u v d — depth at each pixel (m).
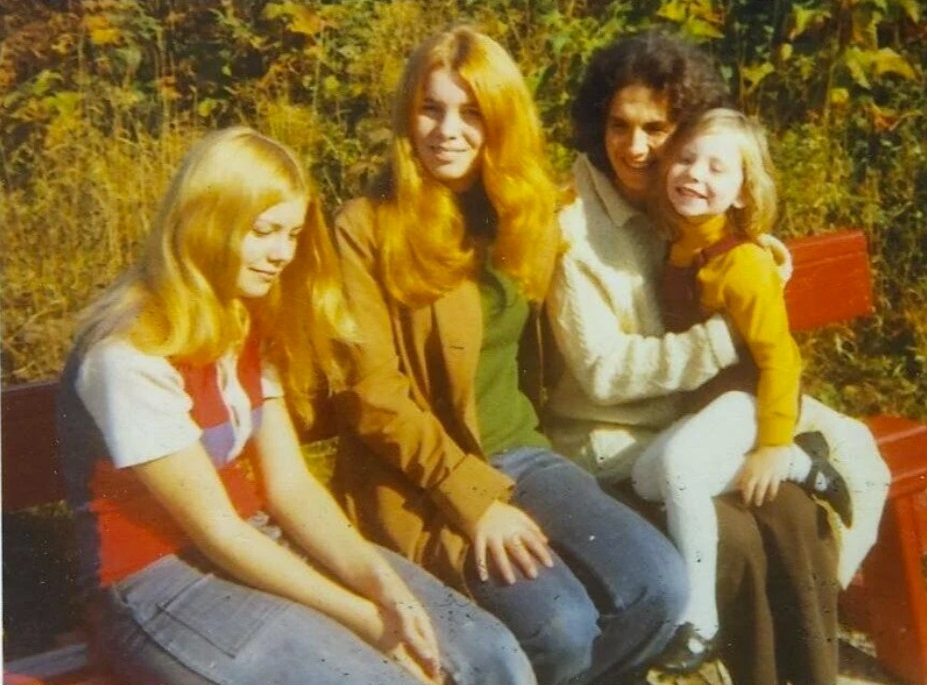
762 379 2.41
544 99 2.81
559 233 2.39
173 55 2.69
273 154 2.12
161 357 2.04
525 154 2.30
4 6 2.62
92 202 2.64
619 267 2.43
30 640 2.43
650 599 2.26
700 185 2.33
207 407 2.12
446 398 2.31
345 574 2.16
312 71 2.73
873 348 3.09
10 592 2.45
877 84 3.07
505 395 2.41
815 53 2.99
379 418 2.25
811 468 2.47
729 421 2.40
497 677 2.12
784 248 2.48
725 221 2.40
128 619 2.04
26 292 2.60
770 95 2.99
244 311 2.16
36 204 2.62
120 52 2.66
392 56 2.75
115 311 2.06
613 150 2.41
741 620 2.46
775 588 2.48
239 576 2.06
